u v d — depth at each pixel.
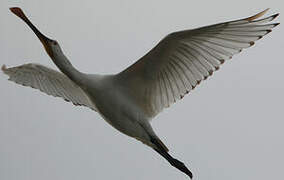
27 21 11.78
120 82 11.47
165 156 11.52
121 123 11.59
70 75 11.59
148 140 11.57
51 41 11.70
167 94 11.29
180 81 11.04
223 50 10.37
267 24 9.85
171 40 10.62
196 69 10.76
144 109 11.57
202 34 10.34
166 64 11.00
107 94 11.43
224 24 10.01
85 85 11.52
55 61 11.67
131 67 11.23
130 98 11.49
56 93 12.68
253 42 10.08
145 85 11.38
